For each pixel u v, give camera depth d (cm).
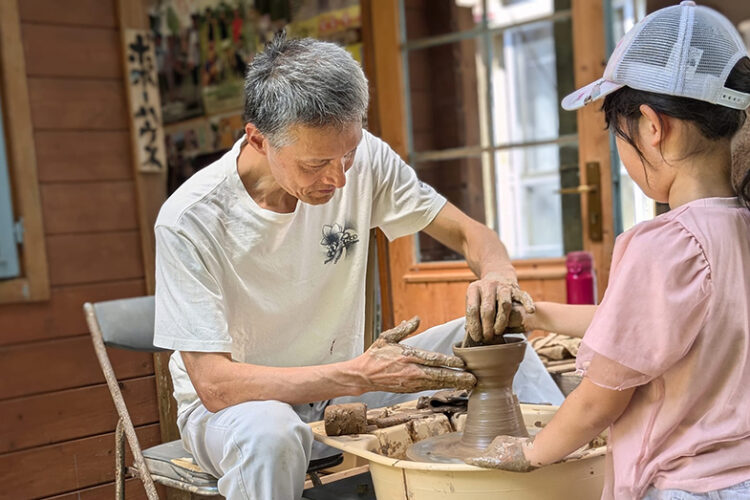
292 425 157
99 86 305
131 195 312
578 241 357
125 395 225
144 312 202
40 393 270
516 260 364
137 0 312
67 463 242
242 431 156
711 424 117
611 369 117
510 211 450
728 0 478
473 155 386
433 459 153
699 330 117
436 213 208
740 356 116
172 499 232
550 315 154
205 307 167
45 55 291
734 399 116
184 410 185
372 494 178
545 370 205
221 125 472
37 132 286
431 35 390
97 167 303
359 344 206
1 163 276
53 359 277
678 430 120
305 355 197
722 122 120
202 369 166
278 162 161
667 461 118
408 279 362
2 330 270
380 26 386
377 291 224
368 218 201
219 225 176
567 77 363
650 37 123
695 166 122
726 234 117
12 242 277
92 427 242
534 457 129
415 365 155
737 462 114
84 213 298
